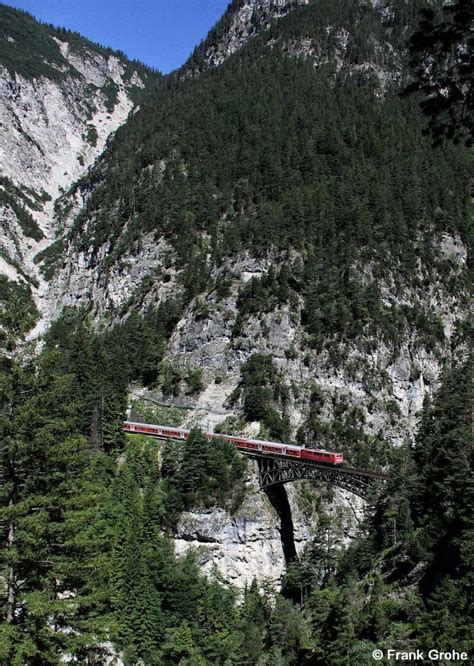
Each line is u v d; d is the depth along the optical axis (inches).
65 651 1068.5
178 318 5748.0
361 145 7086.6
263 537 4001.0
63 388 1152.8
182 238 6481.3
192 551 3740.2
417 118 7632.9
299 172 6692.9
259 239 5802.2
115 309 6609.3
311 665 2500.0
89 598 1111.6
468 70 735.1
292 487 4362.7
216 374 5182.1
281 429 4603.8
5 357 1118.4
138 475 4089.6
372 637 2140.7
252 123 7632.9
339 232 5949.8
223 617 3152.1
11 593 1065.5
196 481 4074.8
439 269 6131.9
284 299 5295.3
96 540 1174.3
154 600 2967.5
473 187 7145.7
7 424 1064.2
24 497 1089.4
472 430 2878.9
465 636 1652.3
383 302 5585.6
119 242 7204.7
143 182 7687.0
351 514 4402.1
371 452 4778.5
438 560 2380.7
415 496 2942.9
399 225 6053.2
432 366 5570.9
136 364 5354.3
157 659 2807.6
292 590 3700.8
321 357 5088.6
